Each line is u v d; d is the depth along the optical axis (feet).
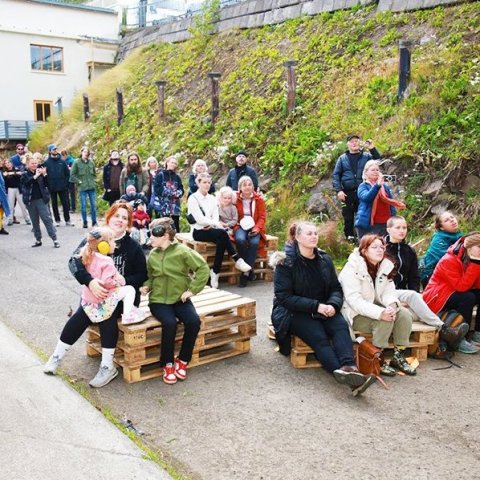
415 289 18.16
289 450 11.71
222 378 15.39
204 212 24.99
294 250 15.93
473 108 29.96
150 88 64.75
